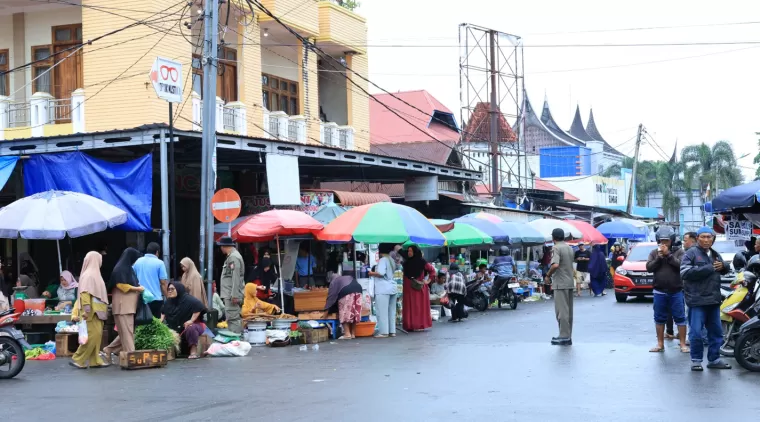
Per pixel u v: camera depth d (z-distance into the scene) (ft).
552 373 38.34
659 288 45.34
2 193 70.18
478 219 92.53
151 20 71.41
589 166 252.01
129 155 68.85
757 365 38.17
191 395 34.53
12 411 31.91
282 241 74.54
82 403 33.35
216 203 58.29
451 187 115.65
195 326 48.80
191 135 61.26
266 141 67.67
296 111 97.91
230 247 57.82
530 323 67.51
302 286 74.18
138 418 29.66
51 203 53.01
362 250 82.48
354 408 30.50
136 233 71.20
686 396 31.86
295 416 29.22
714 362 39.01
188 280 52.65
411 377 38.14
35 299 54.60
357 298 58.29
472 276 88.07
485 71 135.13
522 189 146.10
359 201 81.15
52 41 78.02
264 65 92.53
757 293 40.24
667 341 50.62
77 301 45.68
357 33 101.35
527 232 97.71
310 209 76.84
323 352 50.21
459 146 132.05
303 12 90.48
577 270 106.32
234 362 46.42
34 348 50.85
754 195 47.11
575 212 153.17
